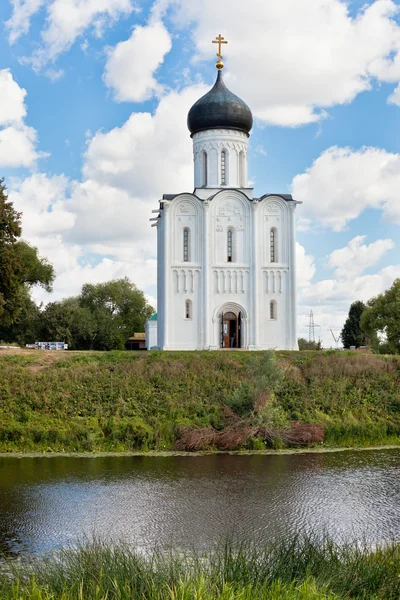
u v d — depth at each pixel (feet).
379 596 55.98
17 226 185.88
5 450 140.26
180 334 217.97
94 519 91.97
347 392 174.40
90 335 322.96
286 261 223.92
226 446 144.87
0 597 50.80
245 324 220.23
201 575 53.62
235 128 234.99
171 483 113.70
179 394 164.76
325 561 60.64
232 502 101.24
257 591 51.31
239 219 223.92
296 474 121.19
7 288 184.44
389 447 151.53
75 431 145.69
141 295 409.49
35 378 165.99
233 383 170.50
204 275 219.00
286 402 166.20
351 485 112.88
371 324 263.08
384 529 88.33
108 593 51.13
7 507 98.12
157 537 83.87
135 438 145.59
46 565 60.90
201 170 236.84
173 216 221.05
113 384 166.09
